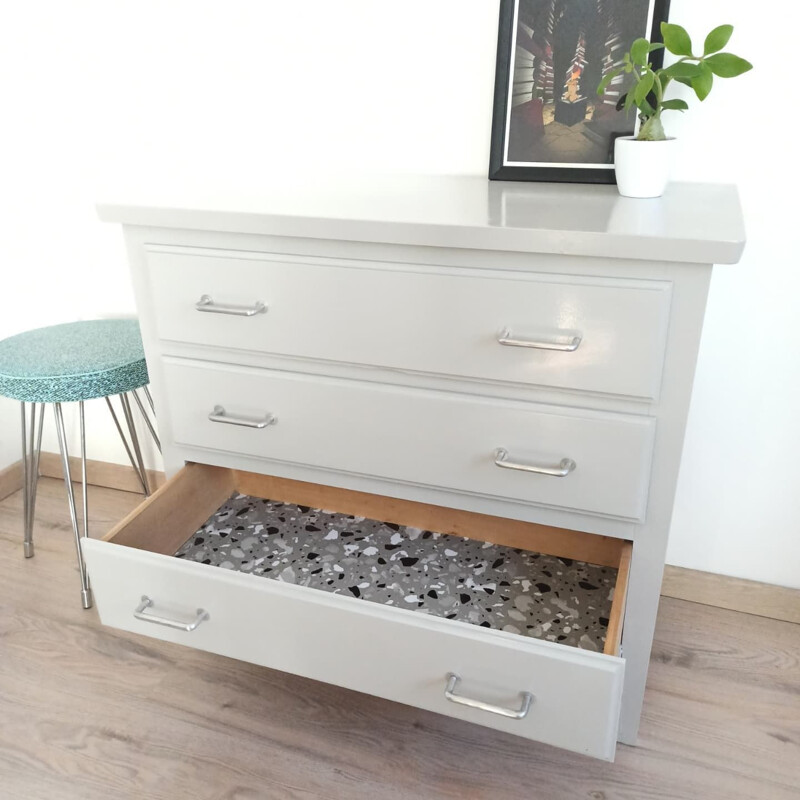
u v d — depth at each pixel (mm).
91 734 1243
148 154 1534
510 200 1091
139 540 1196
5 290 1798
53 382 1368
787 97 1138
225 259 1074
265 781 1162
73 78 1513
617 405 967
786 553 1430
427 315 1000
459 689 968
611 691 877
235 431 1204
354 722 1260
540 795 1134
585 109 1195
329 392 1107
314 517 1391
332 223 980
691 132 1200
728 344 1312
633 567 1065
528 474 1047
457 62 1267
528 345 934
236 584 1021
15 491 1943
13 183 1659
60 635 1447
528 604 1181
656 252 854
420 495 1142
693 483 1439
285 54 1359
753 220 1222
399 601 1191
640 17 1136
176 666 1374
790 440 1340
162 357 1199
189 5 1380
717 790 1135
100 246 1662
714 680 1327
